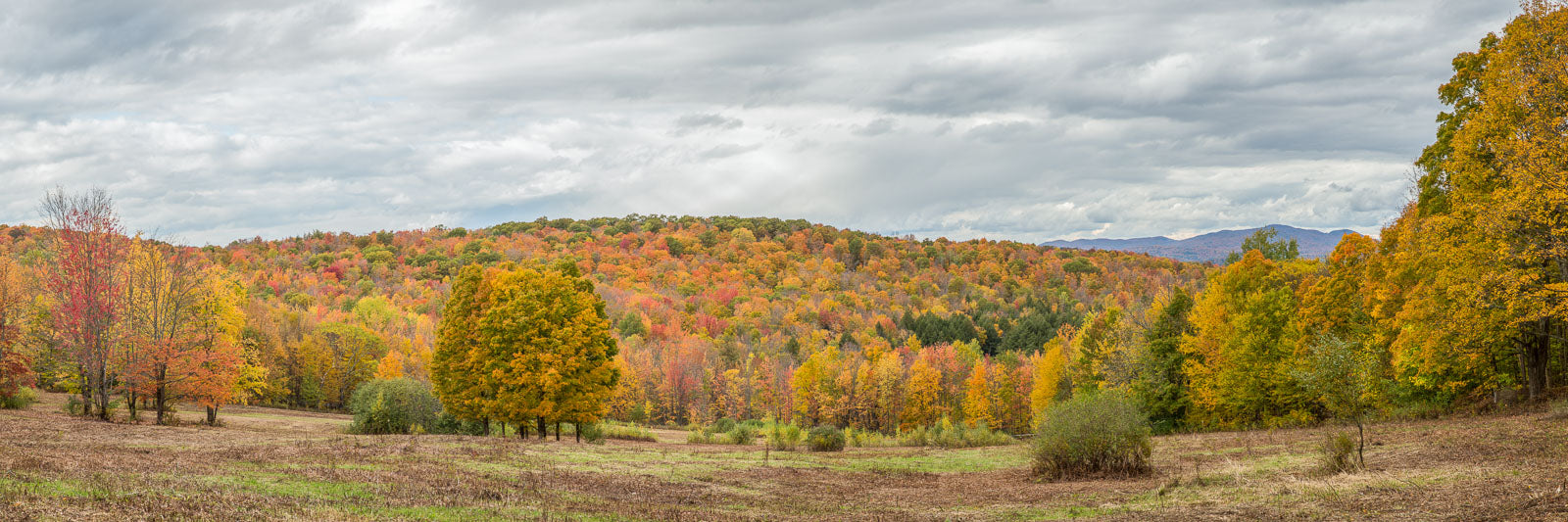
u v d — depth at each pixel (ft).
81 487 47.14
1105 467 85.10
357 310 419.13
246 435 117.60
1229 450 101.04
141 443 89.40
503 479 70.64
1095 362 192.65
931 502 70.95
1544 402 100.12
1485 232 84.89
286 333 320.09
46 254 167.43
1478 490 48.21
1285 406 142.00
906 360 377.71
